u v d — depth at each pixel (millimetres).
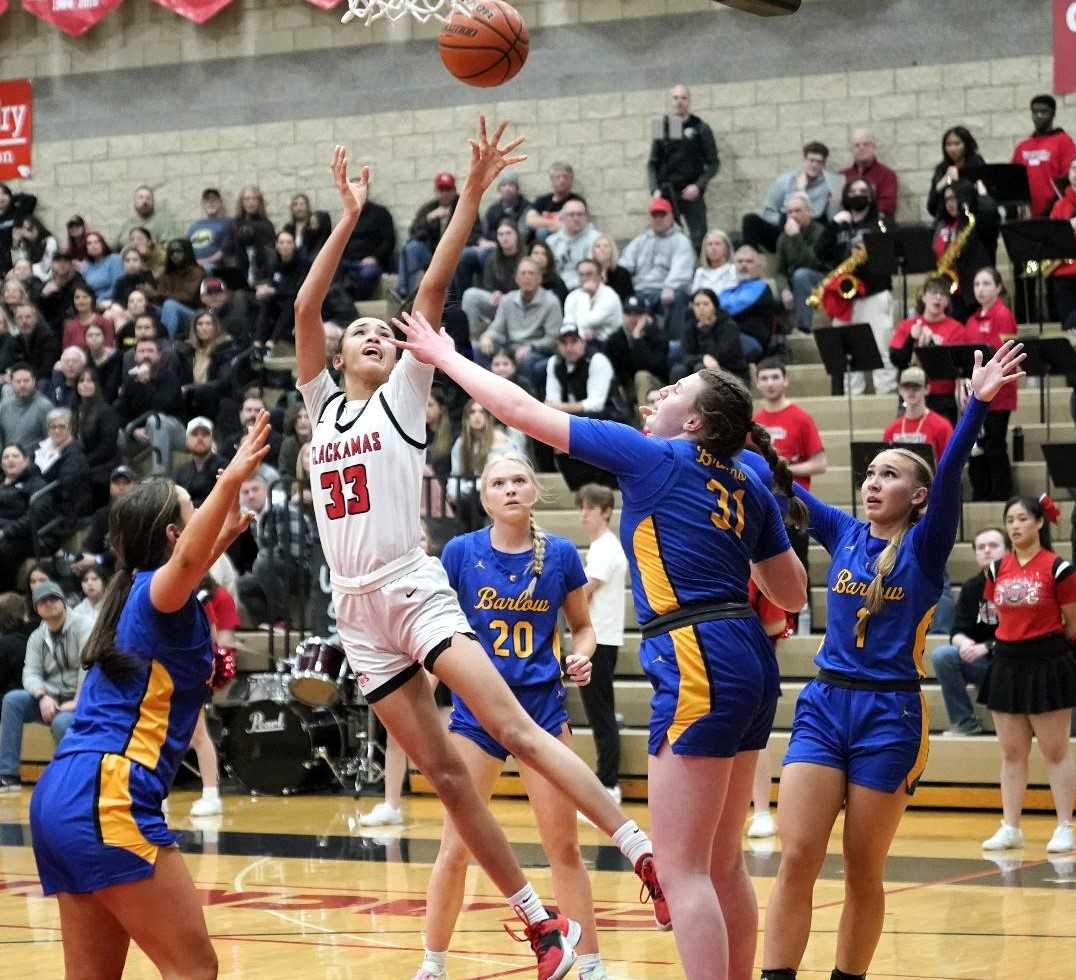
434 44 23672
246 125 24672
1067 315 17984
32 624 17500
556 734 7969
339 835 12867
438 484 16344
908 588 6785
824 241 19766
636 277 20234
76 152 25578
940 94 21156
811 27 21766
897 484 6961
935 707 14375
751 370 18469
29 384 20328
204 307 22062
